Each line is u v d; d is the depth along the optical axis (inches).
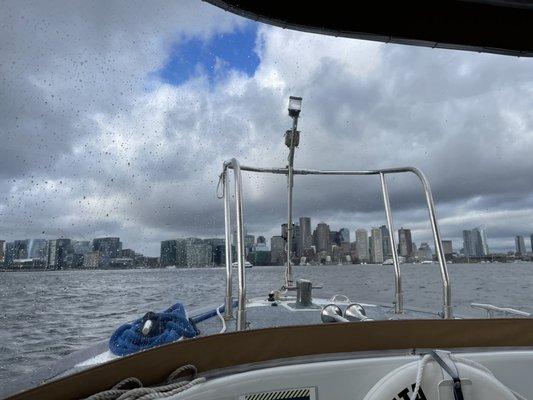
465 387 40.5
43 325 301.1
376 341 48.6
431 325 50.1
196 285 625.3
